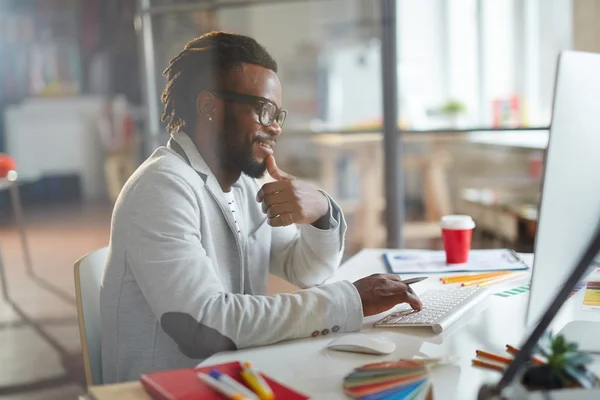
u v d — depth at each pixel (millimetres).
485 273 1369
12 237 2980
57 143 3178
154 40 2955
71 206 3121
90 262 1155
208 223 1139
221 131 1212
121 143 3281
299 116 5871
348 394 765
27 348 2258
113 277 1074
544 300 794
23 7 3270
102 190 3246
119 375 1085
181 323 966
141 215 1040
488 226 4289
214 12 2967
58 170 3172
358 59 5715
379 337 938
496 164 4871
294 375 841
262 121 1221
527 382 722
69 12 3258
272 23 6016
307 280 1367
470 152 5023
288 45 6023
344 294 1028
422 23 5602
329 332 1009
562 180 772
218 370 795
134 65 3227
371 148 4375
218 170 1229
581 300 1133
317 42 5961
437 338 973
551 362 725
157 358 1075
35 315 2455
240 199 1312
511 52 5070
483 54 5285
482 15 5281
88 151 3250
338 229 1340
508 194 4453
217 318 957
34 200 3146
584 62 779
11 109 3203
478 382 795
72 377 2189
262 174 1266
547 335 772
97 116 3295
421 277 1263
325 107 5801
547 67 4715
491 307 1135
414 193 5176
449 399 744
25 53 3238
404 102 4898
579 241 805
